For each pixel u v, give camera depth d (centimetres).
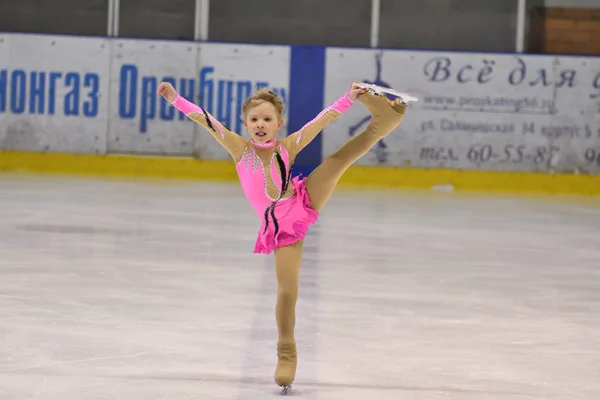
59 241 2456
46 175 4194
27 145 4394
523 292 2019
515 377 1359
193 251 2392
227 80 4409
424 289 2019
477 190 4322
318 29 4653
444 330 1645
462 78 4353
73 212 3022
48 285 1908
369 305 1834
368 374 1348
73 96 4391
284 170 1274
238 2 4647
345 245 2597
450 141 4366
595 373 1395
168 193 3691
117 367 1338
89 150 4406
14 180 3906
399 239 2738
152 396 1209
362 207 3491
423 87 4372
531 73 4344
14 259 2180
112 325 1594
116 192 3644
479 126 4359
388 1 4625
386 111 1241
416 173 4356
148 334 1542
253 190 1282
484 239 2805
